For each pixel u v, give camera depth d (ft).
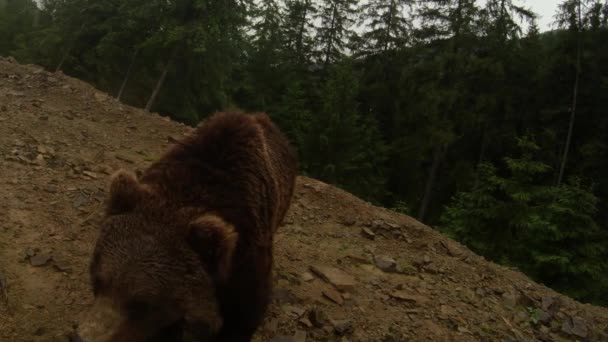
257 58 103.24
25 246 15.74
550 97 82.28
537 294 23.21
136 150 27.53
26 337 12.60
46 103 29.73
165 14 68.80
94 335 7.77
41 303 13.79
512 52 85.87
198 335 9.29
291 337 15.17
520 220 50.62
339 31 117.80
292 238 22.08
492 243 53.16
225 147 11.24
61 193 19.39
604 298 46.06
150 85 77.51
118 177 9.65
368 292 19.36
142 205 9.30
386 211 28.37
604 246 46.88
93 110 31.53
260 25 106.42
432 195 89.56
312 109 107.55
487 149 87.40
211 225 8.67
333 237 23.32
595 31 79.56
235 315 10.48
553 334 20.43
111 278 8.21
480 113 84.43
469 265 24.21
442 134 81.05
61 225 17.40
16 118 25.61
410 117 89.97
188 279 8.61
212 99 84.58
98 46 71.82
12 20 128.26
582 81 79.87
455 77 84.12
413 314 18.72
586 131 80.59
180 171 10.59
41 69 35.32
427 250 24.61
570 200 46.34
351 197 28.35
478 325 19.16
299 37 117.91
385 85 98.22
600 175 75.72
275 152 14.12
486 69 82.07
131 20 70.95
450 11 85.76
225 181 10.61
